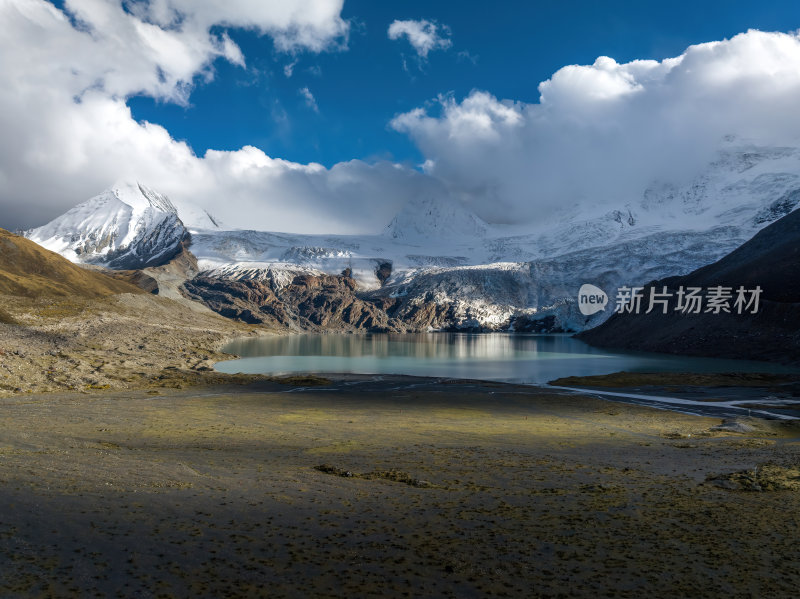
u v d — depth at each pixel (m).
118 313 196.88
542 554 15.79
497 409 66.38
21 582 11.66
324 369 128.12
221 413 56.69
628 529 18.56
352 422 52.38
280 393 79.00
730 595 13.10
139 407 59.31
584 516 20.12
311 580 13.09
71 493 19.42
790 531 18.62
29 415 48.75
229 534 16.16
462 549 15.95
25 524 15.45
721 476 27.89
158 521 16.89
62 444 34.12
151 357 125.19
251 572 13.36
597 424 55.47
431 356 174.62
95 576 12.38
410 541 16.53
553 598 12.69
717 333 177.12
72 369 91.12
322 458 32.62
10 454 28.42
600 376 106.75
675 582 13.88
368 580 13.28
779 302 171.25
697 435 48.12
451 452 35.78
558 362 152.50
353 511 19.80
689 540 17.44
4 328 120.81
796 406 71.50
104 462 26.77
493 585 13.33
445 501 22.03
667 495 23.83
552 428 51.38
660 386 95.56
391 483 25.53
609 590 13.25
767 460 33.47
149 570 13.00
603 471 29.50
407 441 41.12
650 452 37.56
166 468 25.88
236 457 31.97
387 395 78.00
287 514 18.84
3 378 76.06
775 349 152.50
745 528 18.89
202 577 12.83
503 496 23.20
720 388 92.62
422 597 12.43
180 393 76.88
